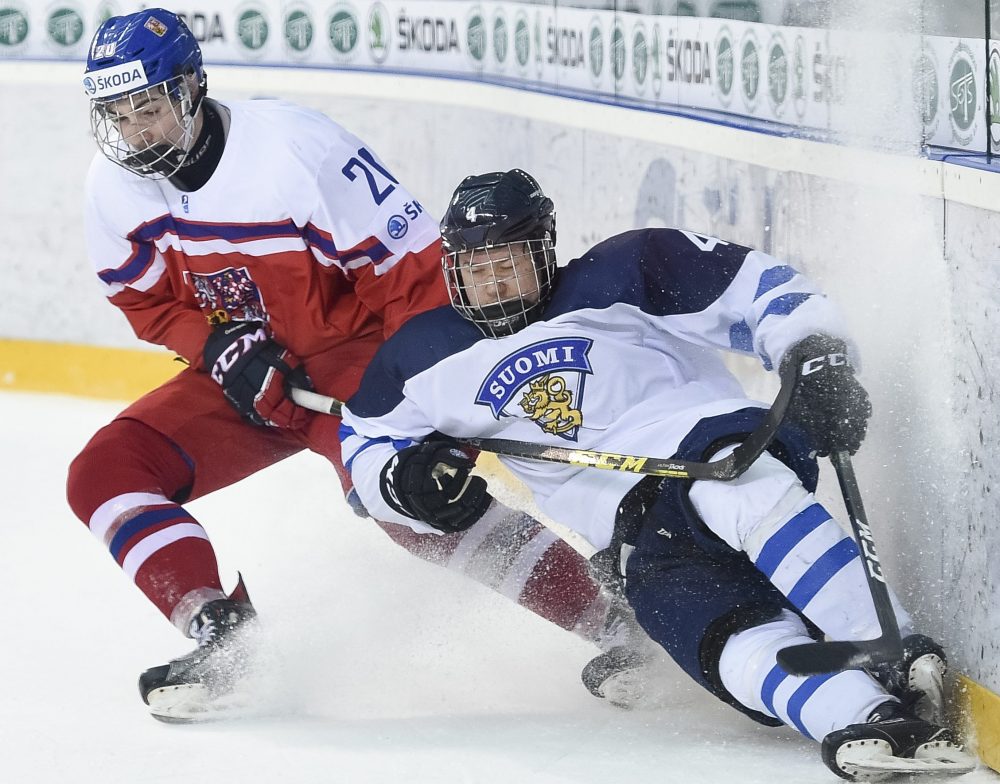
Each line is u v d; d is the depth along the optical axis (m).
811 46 12.53
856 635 9.47
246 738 10.69
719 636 9.73
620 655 11.41
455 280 10.57
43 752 10.55
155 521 12.09
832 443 10.03
